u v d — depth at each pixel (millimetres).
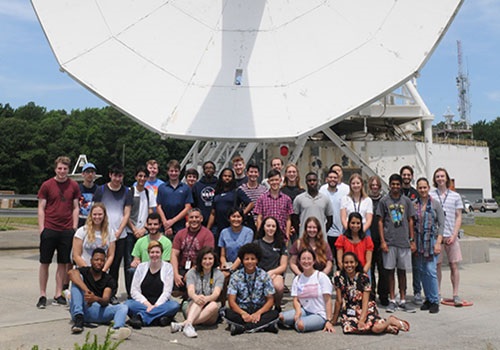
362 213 8578
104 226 8047
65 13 10789
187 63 11672
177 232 8898
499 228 28875
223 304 8039
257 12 12508
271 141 10656
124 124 86312
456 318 7590
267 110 11070
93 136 83312
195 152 18250
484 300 9094
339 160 22641
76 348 4000
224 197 9023
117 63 10938
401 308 8445
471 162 51562
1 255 15531
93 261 6965
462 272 12820
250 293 6941
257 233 8336
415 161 24453
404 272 8570
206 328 6914
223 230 8352
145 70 11172
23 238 21109
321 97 10852
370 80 10516
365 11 11422
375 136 25656
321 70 11281
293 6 12422
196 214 8094
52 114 97500
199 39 12078
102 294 6988
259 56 11969
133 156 83312
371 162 23859
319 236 8000
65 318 7129
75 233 8133
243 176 9781
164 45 11703
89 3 11156
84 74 10461
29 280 10508
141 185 9414
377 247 8930
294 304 6992
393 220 8461
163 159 85438
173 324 6602
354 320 6730
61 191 8281
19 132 77312
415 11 10609
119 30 11320
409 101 24328
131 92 10727
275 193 8695
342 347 5859
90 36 10914
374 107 22906
